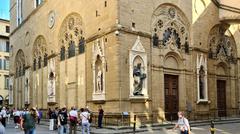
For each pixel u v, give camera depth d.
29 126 14.80
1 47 67.06
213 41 35.50
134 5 27.66
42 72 40.06
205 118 32.47
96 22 29.02
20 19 50.19
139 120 26.55
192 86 31.80
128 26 26.94
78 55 32.41
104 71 27.27
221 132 23.14
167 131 23.70
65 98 34.22
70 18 34.16
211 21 35.09
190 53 32.22
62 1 35.84
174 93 30.45
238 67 38.31
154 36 29.34
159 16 29.98
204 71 33.00
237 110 37.44
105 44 27.52
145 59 27.62
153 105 28.20
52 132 24.39
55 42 36.84
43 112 38.84
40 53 41.09
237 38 38.56
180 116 14.39
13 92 51.72
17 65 50.41
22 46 47.94
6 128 29.86
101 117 25.47
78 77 32.06
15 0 52.72
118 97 25.58
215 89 34.62
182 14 31.98
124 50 26.38
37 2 43.66
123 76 26.09
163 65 29.53
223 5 36.06
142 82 27.16
